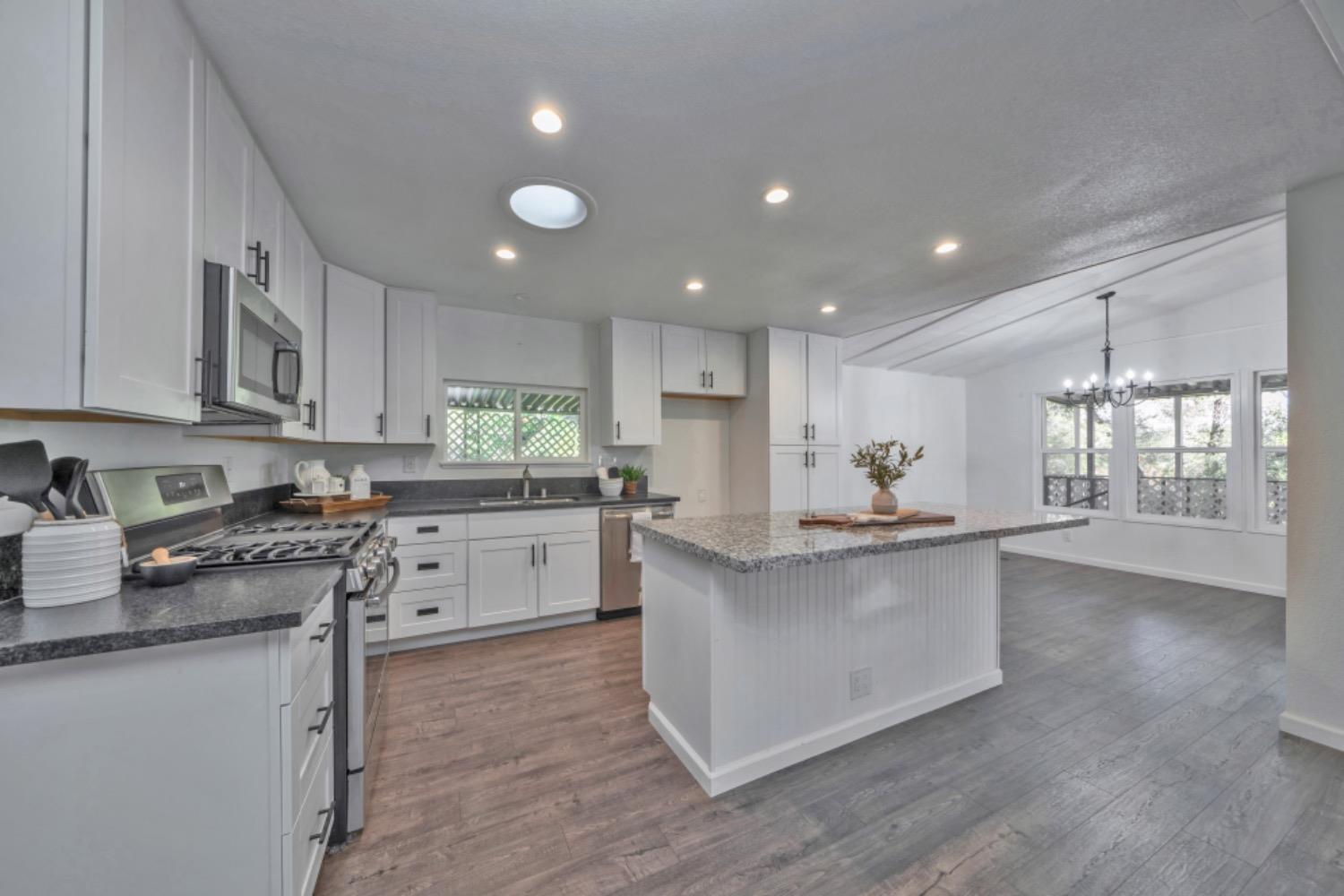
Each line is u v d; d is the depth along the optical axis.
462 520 3.12
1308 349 2.00
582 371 4.06
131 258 1.00
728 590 1.79
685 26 1.25
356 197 2.04
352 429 2.84
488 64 1.37
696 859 1.48
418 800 1.73
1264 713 2.29
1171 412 4.83
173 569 1.22
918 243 2.53
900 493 6.04
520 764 1.92
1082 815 1.65
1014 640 3.22
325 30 1.25
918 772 1.88
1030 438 5.86
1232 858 1.47
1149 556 4.92
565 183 1.96
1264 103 1.53
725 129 1.65
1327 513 1.98
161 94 1.11
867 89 1.48
